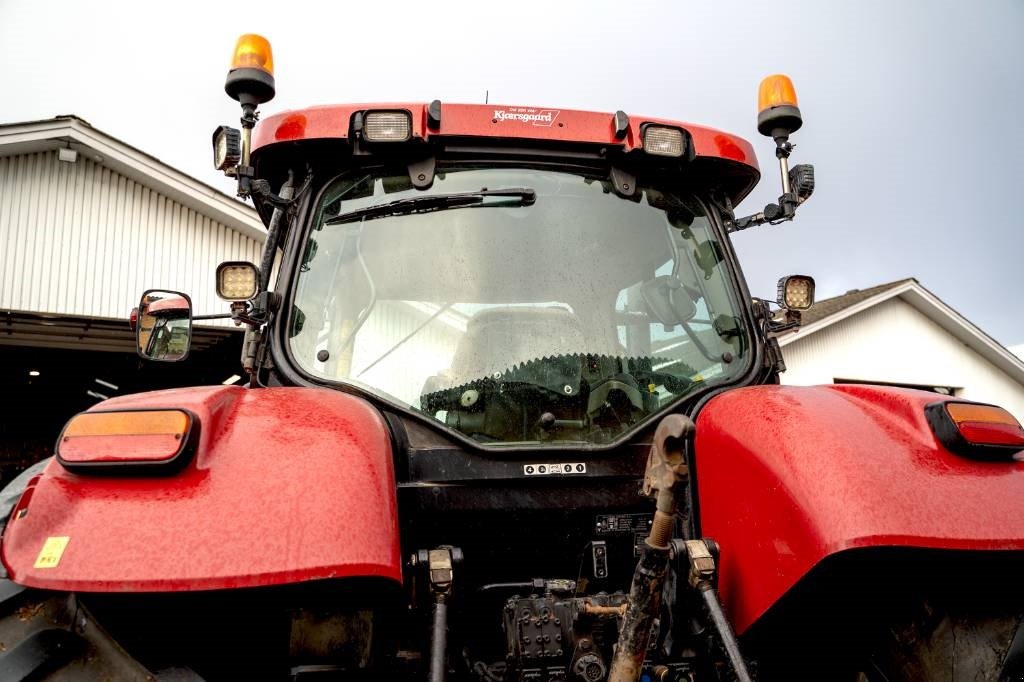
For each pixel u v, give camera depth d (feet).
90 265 52.65
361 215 8.56
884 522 5.91
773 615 6.54
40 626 5.09
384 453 6.23
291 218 8.67
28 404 64.18
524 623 6.56
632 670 5.82
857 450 6.40
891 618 6.76
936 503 6.06
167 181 53.72
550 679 6.38
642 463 7.48
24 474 7.19
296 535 5.26
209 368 56.70
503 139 8.91
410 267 8.32
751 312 9.12
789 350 72.33
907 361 77.05
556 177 9.06
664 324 8.68
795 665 7.22
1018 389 82.17
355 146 8.64
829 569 6.28
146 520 5.23
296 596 5.87
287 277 8.27
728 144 9.35
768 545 6.54
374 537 5.45
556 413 7.64
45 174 52.24
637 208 9.16
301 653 5.86
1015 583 6.27
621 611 6.40
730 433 7.14
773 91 9.55
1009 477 6.41
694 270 9.21
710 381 8.45
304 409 6.41
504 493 7.19
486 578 7.46
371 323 8.10
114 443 5.48
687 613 6.75
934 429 6.63
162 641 5.83
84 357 56.90
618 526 7.39
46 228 51.78
